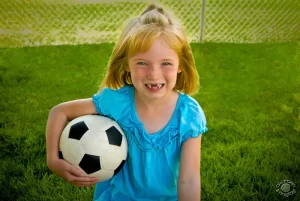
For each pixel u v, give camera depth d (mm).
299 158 3963
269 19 9375
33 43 8148
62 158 2363
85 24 9320
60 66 6727
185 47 2289
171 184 2426
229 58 7133
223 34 8766
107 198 2518
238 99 5488
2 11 9594
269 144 4230
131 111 2385
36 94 5527
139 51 2170
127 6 10398
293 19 9289
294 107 5270
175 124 2346
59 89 5758
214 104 5270
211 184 3490
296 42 7883
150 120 2359
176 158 2391
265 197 3350
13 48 7586
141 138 2354
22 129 4516
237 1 10273
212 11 9875
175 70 2240
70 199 3289
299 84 6074
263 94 5695
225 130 4512
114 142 2326
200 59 7062
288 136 4445
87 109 2471
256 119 4863
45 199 3293
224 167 3740
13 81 5980
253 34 8711
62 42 8305
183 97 2393
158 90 2238
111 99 2416
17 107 5082
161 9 2332
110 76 2465
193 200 2291
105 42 8297
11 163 3760
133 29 2219
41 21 9312
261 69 6664
